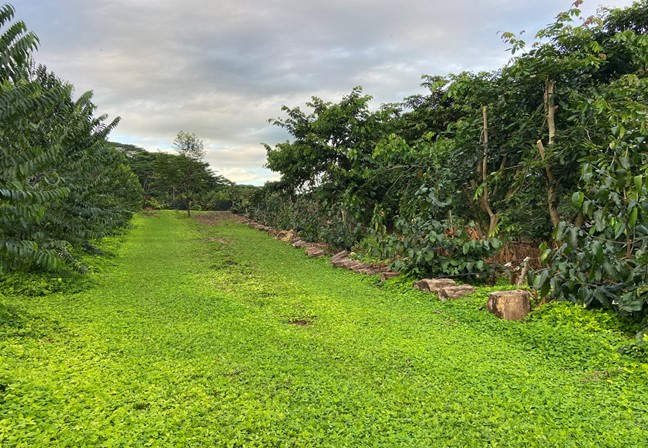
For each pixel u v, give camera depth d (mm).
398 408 3469
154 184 37281
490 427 3197
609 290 5379
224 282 8812
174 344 4930
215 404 3457
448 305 6465
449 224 7938
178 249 14242
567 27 7207
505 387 3838
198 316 6164
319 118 15797
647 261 4805
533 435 3064
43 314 5770
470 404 3537
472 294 6738
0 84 5195
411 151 9867
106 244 13828
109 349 4684
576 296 5523
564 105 7316
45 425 2980
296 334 5387
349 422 3252
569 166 7379
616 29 8570
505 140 8531
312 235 15344
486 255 7668
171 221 26688
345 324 5832
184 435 2994
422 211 8555
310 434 3070
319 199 15992
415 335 5328
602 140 6742
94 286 7906
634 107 5824
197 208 37469
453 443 2988
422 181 9344
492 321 5586
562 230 5434
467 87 8273
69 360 4270
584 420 3256
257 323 5863
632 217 4719
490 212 8758
